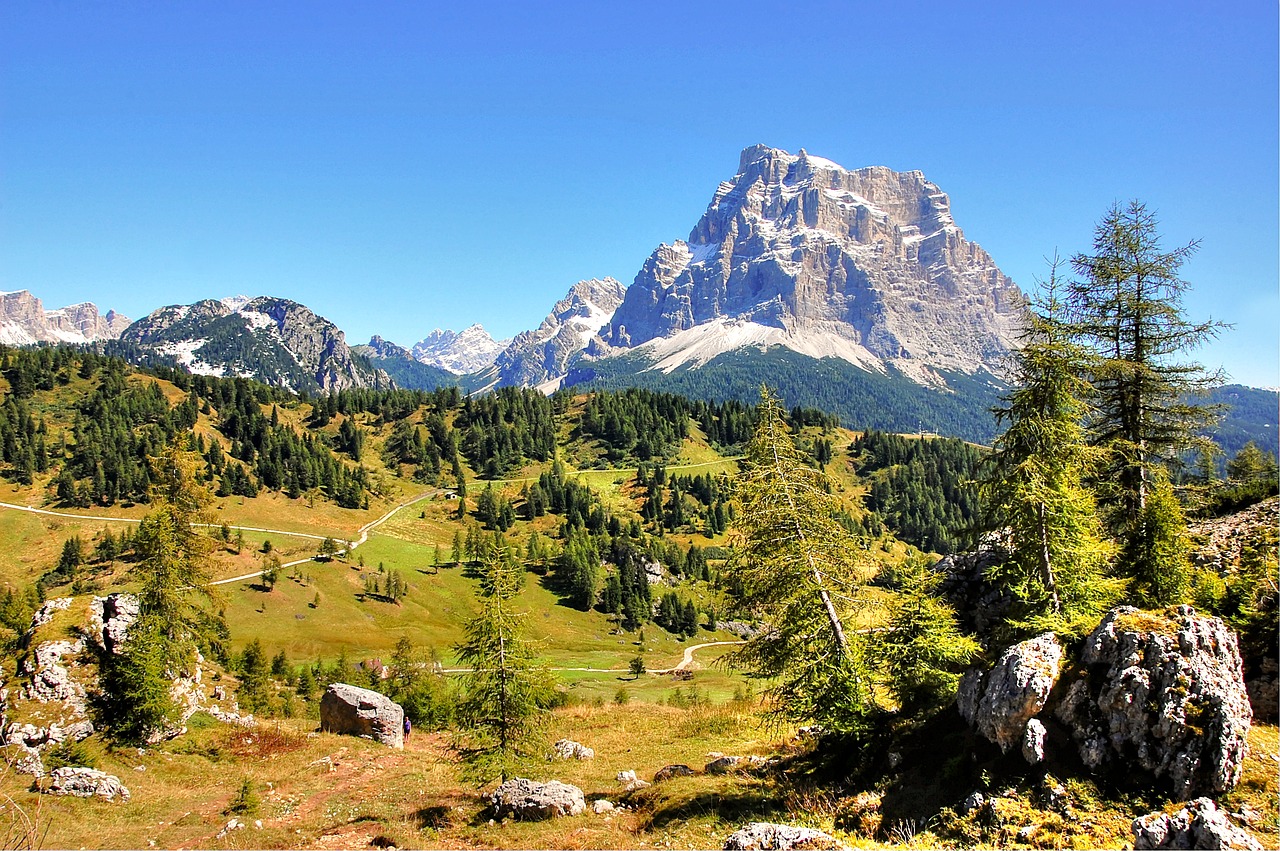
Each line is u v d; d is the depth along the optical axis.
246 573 144.12
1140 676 14.48
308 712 62.38
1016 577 20.31
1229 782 13.02
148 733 33.00
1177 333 26.08
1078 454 20.67
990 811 14.52
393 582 148.50
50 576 144.25
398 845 21.08
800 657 20.84
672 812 20.52
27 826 11.45
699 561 188.50
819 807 18.05
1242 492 31.98
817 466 22.55
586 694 87.31
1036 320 21.02
